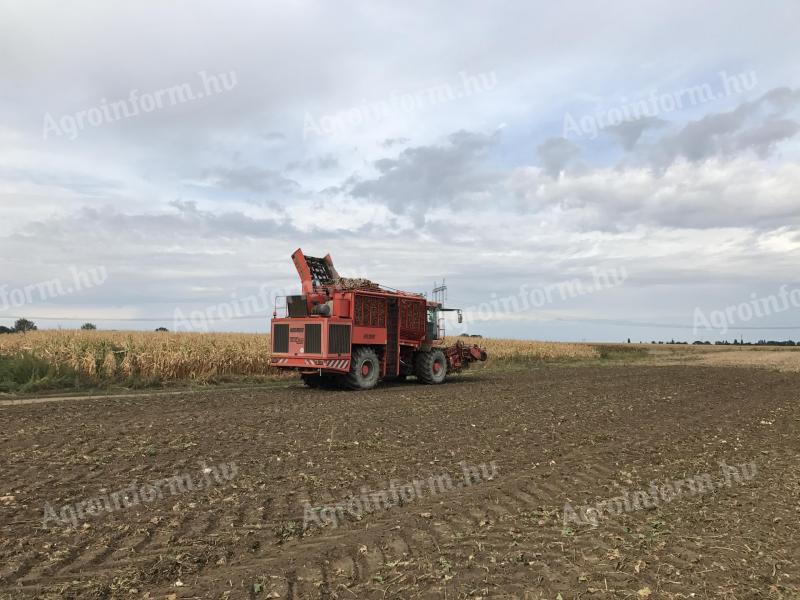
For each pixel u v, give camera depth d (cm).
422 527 573
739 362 4062
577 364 3772
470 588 440
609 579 454
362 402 1484
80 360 1839
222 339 2405
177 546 517
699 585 443
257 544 526
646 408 1445
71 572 462
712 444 1000
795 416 1338
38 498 634
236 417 1193
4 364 1781
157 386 1855
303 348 1791
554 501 666
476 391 1816
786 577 458
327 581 455
